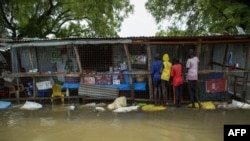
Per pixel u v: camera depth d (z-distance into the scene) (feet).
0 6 64.80
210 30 72.64
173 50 42.39
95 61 42.88
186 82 39.86
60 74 40.37
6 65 45.47
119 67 42.55
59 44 39.58
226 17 64.80
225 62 44.34
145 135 27.78
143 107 38.14
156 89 39.32
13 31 72.23
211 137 26.89
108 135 27.94
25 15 73.05
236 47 43.11
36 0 71.87
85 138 27.17
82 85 40.75
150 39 38.45
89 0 71.05
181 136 27.32
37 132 29.14
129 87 40.88
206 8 72.23
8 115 35.78
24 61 44.70
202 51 44.68
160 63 38.83
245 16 53.47
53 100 41.78
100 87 40.78
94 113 36.27
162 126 30.58
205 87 40.24
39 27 75.10
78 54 40.65
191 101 38.19
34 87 41.14
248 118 33.17
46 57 44.47
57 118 34.22
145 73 39.60
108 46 42.60
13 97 42.42
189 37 37.68
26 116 35.27
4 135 28.37
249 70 38.86
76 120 33.27
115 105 38.60
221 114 35.06
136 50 42.45
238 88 41.98
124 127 30.40
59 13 79.20
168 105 39.55
